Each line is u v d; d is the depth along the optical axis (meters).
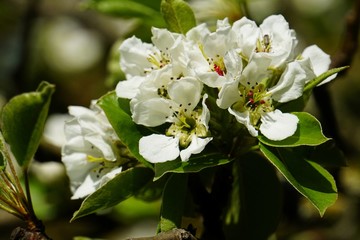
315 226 0.70
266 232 0.52
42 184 0.69
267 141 0.47
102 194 0.49
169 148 0.48
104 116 0.51
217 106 0.49
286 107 0.50
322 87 0.61
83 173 0.52
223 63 0.49
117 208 0.73
